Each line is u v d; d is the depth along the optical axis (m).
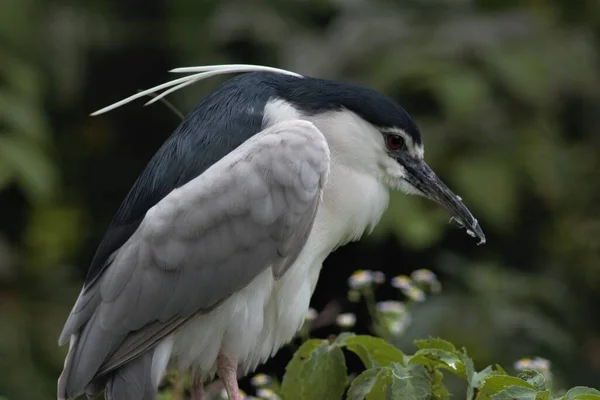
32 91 12.66
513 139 12.71
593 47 13.88
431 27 13.23
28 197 12.95
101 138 13.95
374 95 8.52
